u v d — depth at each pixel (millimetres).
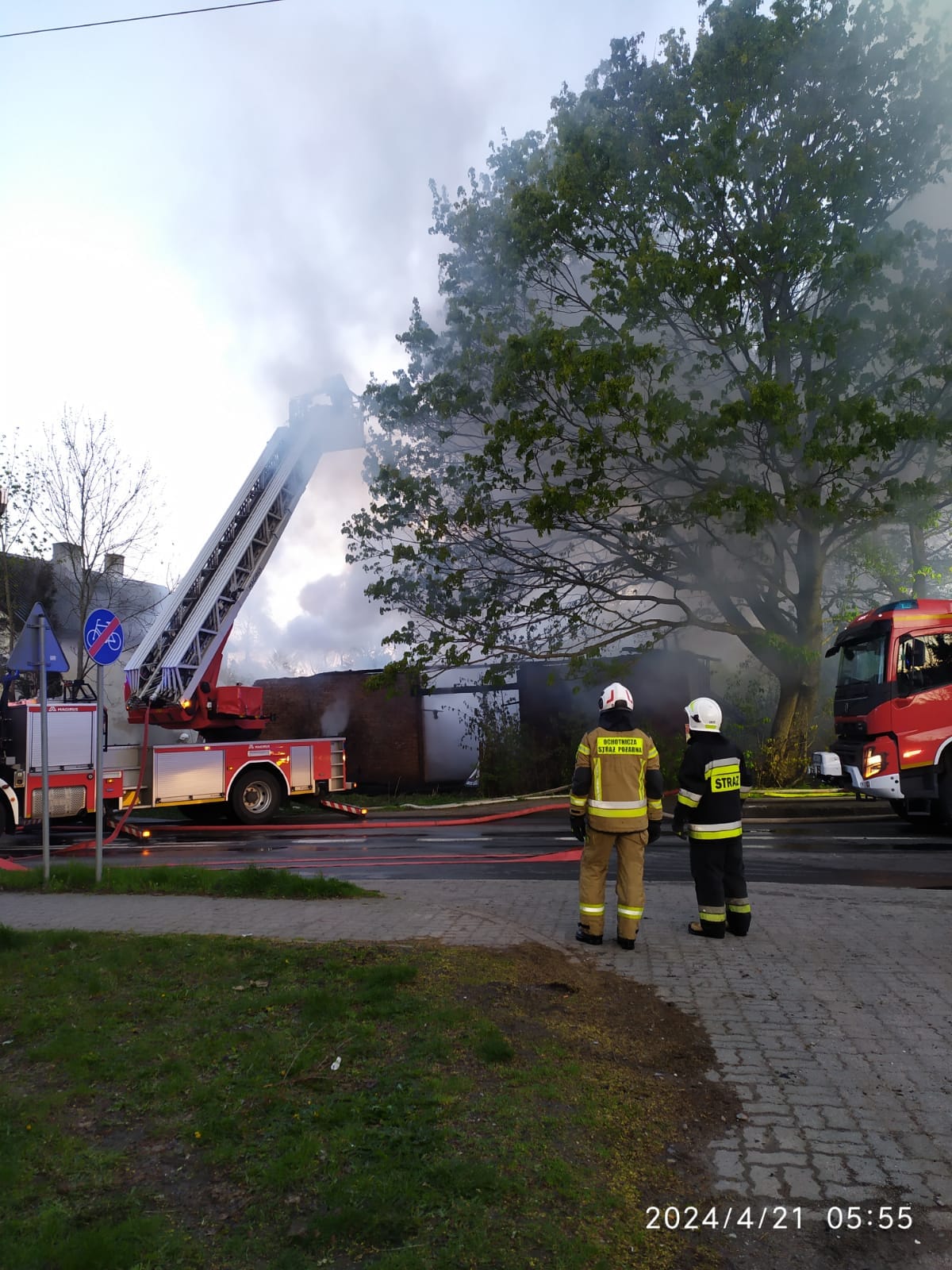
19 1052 4094
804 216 15898
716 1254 2660
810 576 18594
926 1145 3309
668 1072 3953
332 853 12031
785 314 17219
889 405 15586
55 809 14398
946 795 12227
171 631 17141
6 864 11680
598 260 16609
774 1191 2996
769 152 16438
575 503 16344
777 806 16031
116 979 5062
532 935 6266
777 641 17750
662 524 17484
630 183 17312
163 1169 3008
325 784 17547
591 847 6105
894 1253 2691
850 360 16375
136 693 16516
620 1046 4188
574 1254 2510
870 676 12602
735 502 15719
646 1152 3211
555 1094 3516
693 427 15734
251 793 16625
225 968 5250
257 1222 2680
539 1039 4121
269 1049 3908
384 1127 3201
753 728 22234
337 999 4453
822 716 20984
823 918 6828
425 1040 3996
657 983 5191
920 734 12242
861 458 17109
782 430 15250
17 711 14383
